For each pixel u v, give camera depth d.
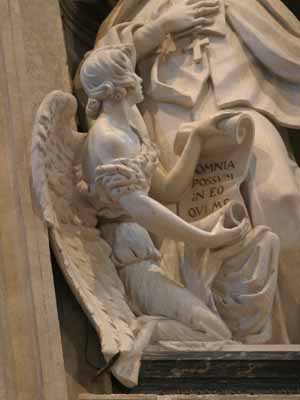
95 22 5.45
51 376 4.09
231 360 4.39
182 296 4.50
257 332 4.58
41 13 4.75
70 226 4.46
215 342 4.43
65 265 4.33
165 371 4.33
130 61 4.62
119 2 5.16
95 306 4.33
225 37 5.01
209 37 5.00
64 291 4.39
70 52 5.24
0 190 4.29
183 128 4.73
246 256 4.60
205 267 4.58
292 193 4.71
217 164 4.77
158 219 4.41
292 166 4.86
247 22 5.02
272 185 4.72
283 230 4.71
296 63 4.98
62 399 4.08
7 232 4.23
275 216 4.71
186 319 4.47
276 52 4.97
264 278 4.57
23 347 4.10
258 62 5.04
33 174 4.33
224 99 4.88
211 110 4.89
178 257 4.66
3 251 4.20
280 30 5.05
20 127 4.39
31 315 4.14
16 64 4.48
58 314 4.33
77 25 5.35
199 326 4.46
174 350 4.37
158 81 4.93
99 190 4.48
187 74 4.95
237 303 4.57
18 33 4.55
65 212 4.46
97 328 4.28
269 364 4.41
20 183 4.31
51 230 4.32
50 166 4.45
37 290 4.18
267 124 4.87
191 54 4.99
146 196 4.42
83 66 4.64
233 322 4.59
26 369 4.07
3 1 4.56
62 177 4.49
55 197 4.44
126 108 4.58
